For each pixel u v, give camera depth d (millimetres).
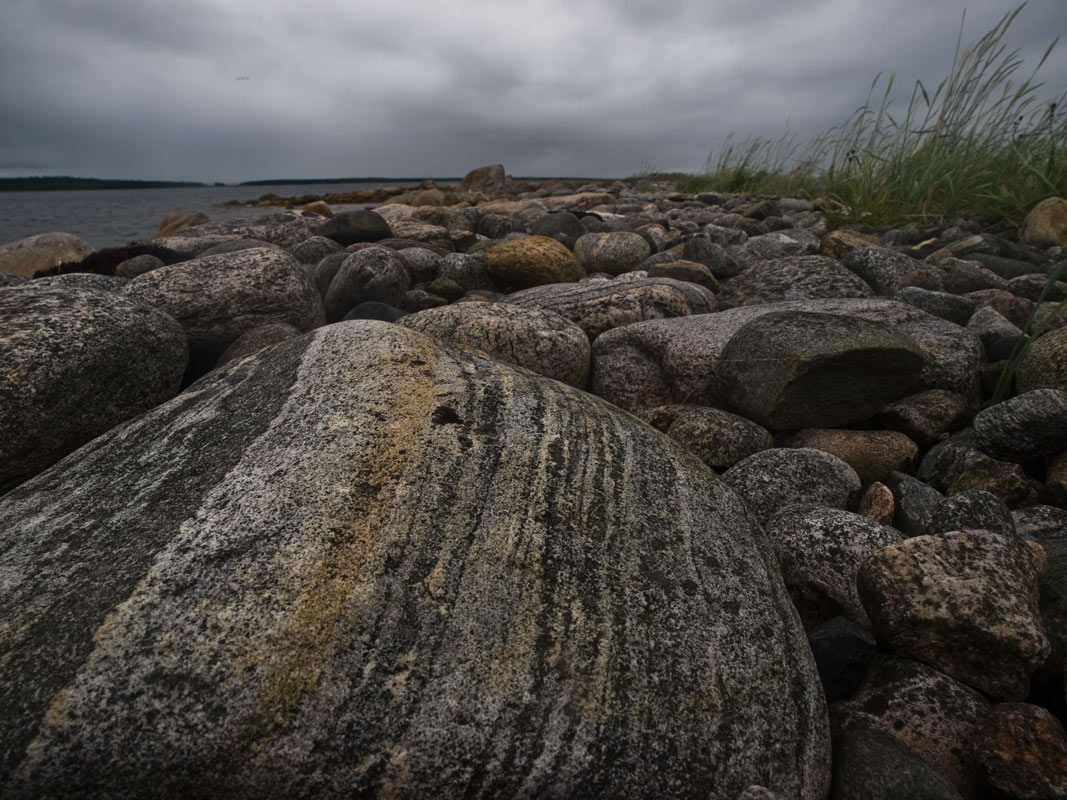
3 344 2564
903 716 1666
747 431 3066
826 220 9719
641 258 7402
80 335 2725
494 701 1332
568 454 1934
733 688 1467
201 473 1778
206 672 1279
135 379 2898
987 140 8742
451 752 1277
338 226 8758
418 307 5602
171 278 4359
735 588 1703
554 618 1491
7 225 19828
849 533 2129
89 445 2127
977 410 3523
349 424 1829
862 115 9844
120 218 23156
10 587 1487
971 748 1590
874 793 1431
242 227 11031
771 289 5508
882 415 3354
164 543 1525
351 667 1329
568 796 1286
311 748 1245
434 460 1755
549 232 9180
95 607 1390
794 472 2641
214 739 1226
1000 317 4211
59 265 7688
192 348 4422
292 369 2217
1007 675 1709
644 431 2250
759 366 3248
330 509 1572
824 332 3170
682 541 1793
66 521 1705
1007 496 2678
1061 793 1430
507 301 5039
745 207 13547
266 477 1686
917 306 4684
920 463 3133
